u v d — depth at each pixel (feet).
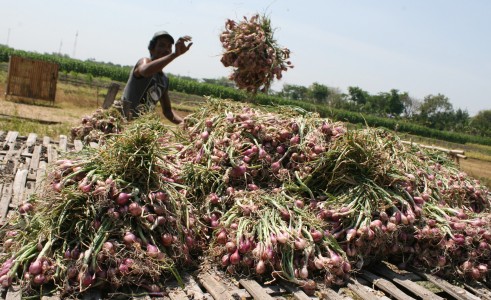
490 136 241.55
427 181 12.37
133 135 9.84
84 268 8.23
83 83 100.07
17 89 65.51
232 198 11.25
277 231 9.48
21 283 8.20
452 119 250.57
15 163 15.28
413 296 9.96
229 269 9.54
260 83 17.12
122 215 9.06
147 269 8.55
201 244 10.48
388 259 11.30
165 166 10.98
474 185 13.93
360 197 10.71
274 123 12.59
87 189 9.07
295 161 11.97
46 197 9.57
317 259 9.47
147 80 18.03
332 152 11.25
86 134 18.47
